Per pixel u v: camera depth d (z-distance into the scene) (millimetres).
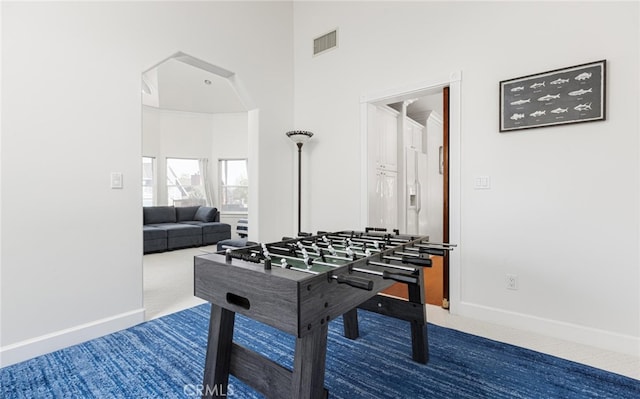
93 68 2105
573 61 2045
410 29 2766
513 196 2270
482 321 2391
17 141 1816
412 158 4734
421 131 5188
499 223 2328
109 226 2188
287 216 3588
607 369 1724
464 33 2473
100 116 2141
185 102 6250
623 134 1895
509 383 1602
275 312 1074
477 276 2430
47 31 1913
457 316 2494
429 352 1919
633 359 1821
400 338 2135
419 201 5012
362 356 1886
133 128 2303
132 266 2307
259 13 3291
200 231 5883
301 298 1008
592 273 2002
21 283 1833
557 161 2105
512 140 2268
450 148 2537
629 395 1503
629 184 1885
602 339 1966
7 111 1782
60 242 1975
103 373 1693
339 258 1429
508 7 2281
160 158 6551
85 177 2076
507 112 2268
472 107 2436
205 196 7027
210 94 5867
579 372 1694
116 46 2213
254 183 3324
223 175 7191
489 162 2363
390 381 1625
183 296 3000
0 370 1717
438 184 5871
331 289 1151
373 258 1438
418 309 1789
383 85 2943
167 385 1590
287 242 1839
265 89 3350
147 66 2385
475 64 2422
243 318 2453
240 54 3094
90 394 1520
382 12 2947
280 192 3508
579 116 2012
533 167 2191
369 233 2260
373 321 2439
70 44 2004
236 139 7020
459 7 2496
